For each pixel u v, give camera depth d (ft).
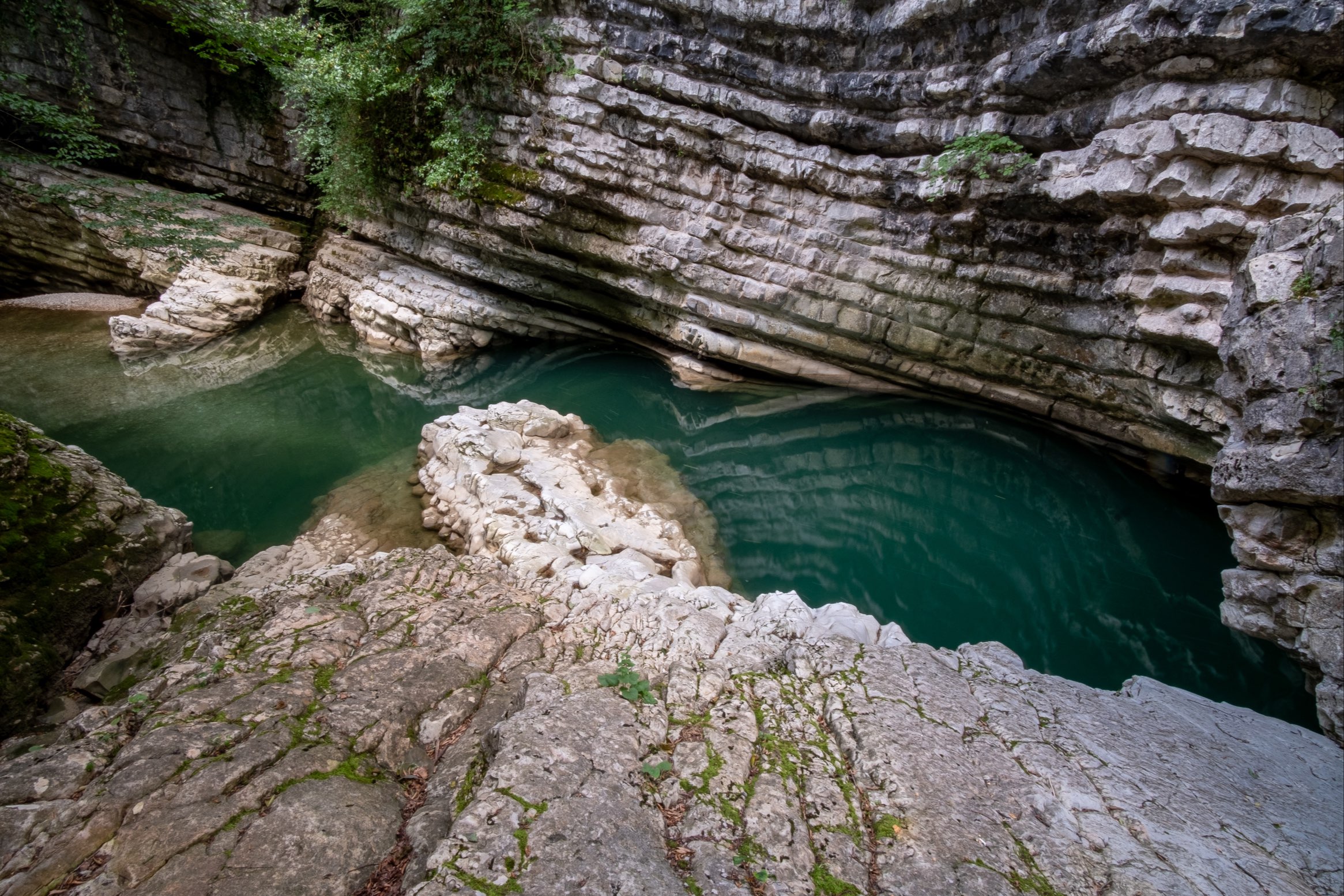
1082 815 11.96
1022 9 28.37
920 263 36.60
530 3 38.06
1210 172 24.08
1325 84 21.75
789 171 37.24
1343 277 16.49
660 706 14.43
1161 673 24.61
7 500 19.17
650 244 41.81
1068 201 29.12
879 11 32.32
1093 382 34.63
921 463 41.22
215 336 53.57
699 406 47.91
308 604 19.13
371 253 58.08
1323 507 17.33
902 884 10.12
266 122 59.41
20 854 9.98
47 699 17.69
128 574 22.21
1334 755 16.16
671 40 36.58
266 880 9.98
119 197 50.42
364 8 52.39
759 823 11.01
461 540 29.01
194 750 12.28
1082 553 33.58
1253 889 10.52
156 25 51.83
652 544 27.55
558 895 9.12
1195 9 22.47
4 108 44.29
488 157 43.29
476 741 13.48
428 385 51.44
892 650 18.08
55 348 48.55
